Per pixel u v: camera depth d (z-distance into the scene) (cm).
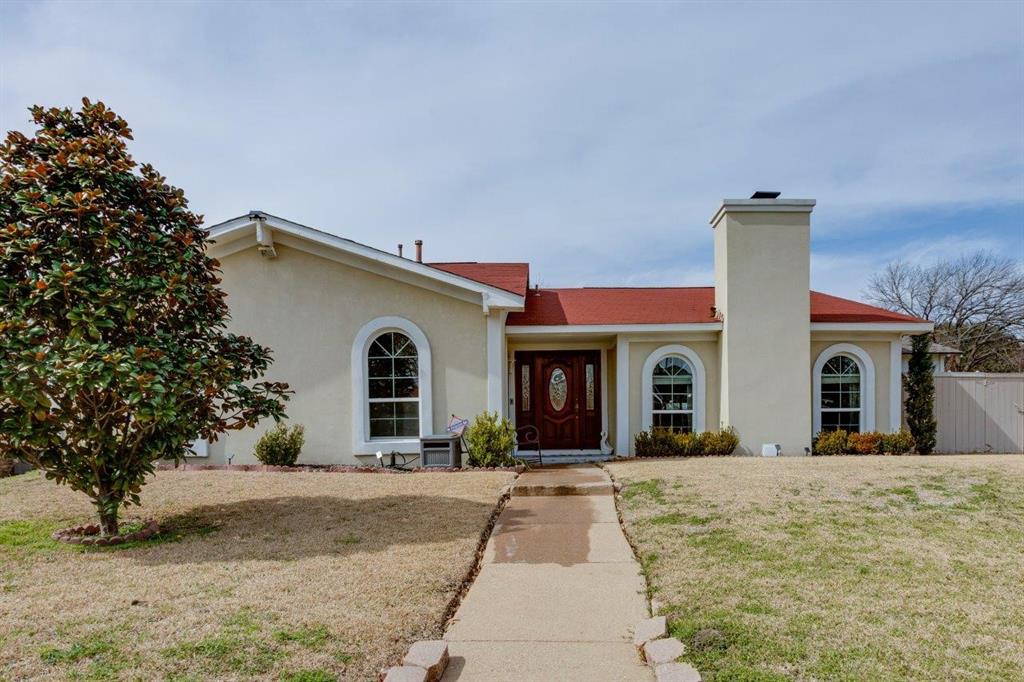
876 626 368
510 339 1303
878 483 764
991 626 367
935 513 631
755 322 1177
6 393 477
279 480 873
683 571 479
